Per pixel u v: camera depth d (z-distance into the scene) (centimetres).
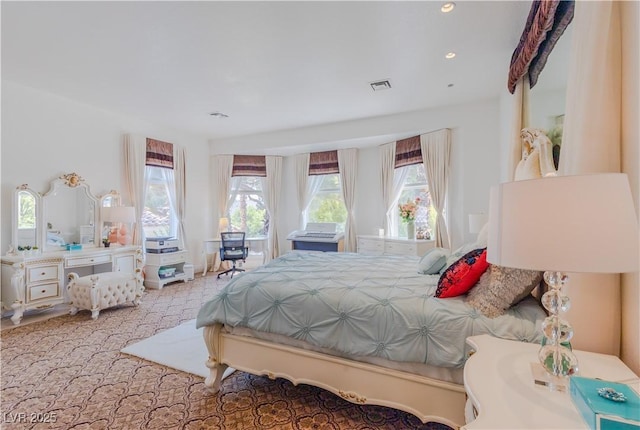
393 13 246
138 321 352
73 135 431
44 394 210
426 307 165
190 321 354
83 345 287
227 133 613
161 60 318
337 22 257
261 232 674
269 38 279
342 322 178
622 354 116
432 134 483
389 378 165
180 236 584
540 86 243
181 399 206
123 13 242
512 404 87
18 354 268
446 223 476
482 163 439
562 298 100
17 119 374
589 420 76
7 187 366
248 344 207
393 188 551
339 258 323
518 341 133
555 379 97
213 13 243
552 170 210
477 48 298
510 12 245
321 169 624
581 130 116
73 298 370
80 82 370
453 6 238
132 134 499
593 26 113
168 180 574
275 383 227
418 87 392
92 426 179
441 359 150
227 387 221
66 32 267
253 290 211
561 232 82
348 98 428
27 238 376
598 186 82
